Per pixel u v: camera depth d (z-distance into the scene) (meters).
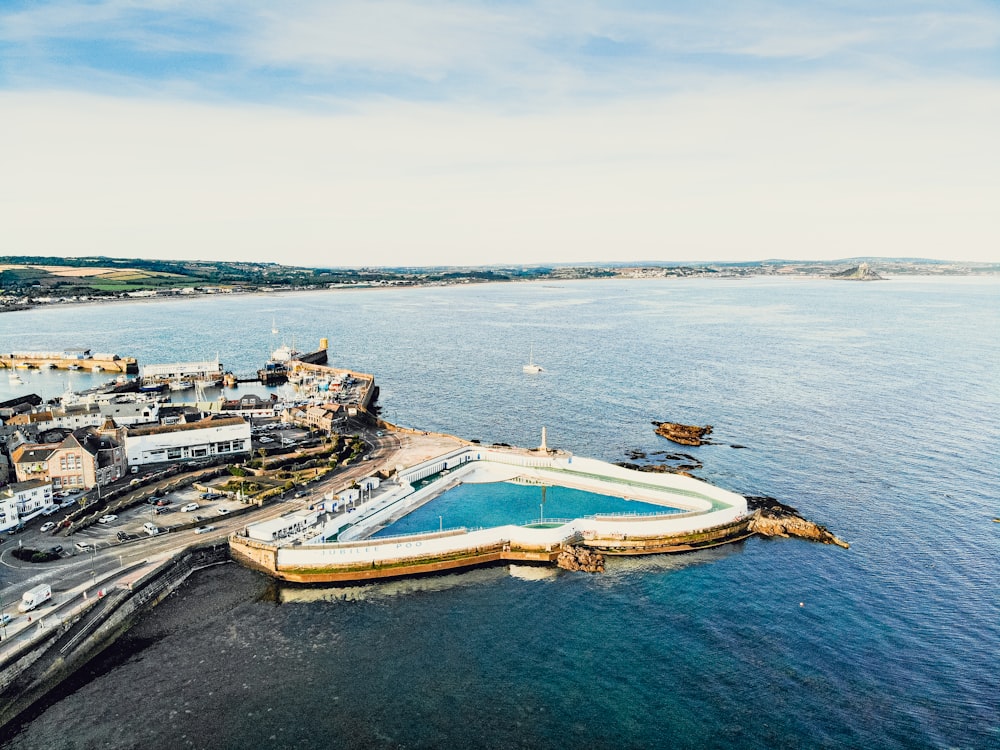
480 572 126.62
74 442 150.88
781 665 96.06
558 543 130.62
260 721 84.06
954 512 149.75
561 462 176.12
